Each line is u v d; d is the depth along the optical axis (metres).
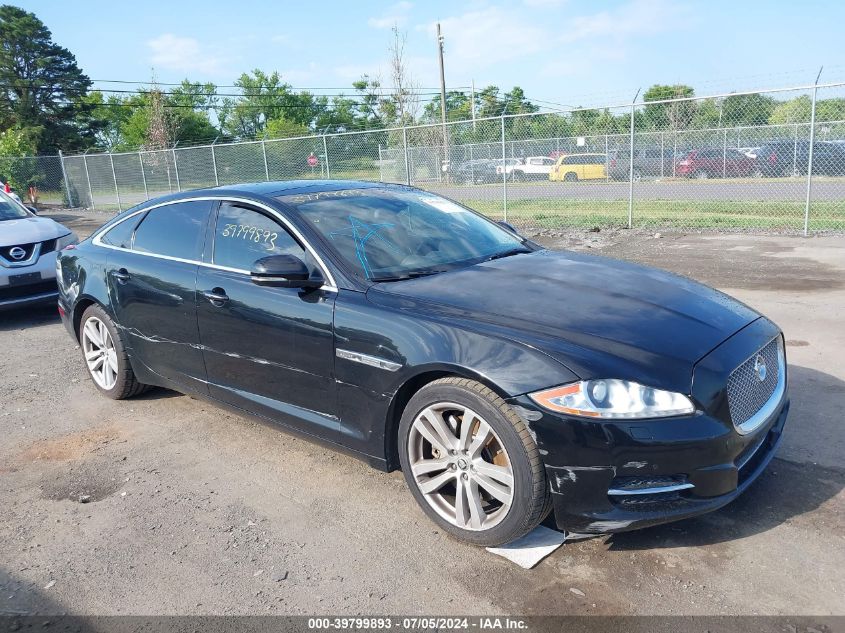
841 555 2.74
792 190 16.06
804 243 9.84
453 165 20.11
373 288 3.30
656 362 2.65
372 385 3.13
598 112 18.34
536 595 2.61
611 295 3.20
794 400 4.25
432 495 3.06
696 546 2.86
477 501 2.88
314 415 3.49
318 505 3.37
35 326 7.56
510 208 17.30
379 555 2.93
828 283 7.23
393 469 3.27
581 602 2.55
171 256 4.25
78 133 54.22
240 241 3.87
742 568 2.70
